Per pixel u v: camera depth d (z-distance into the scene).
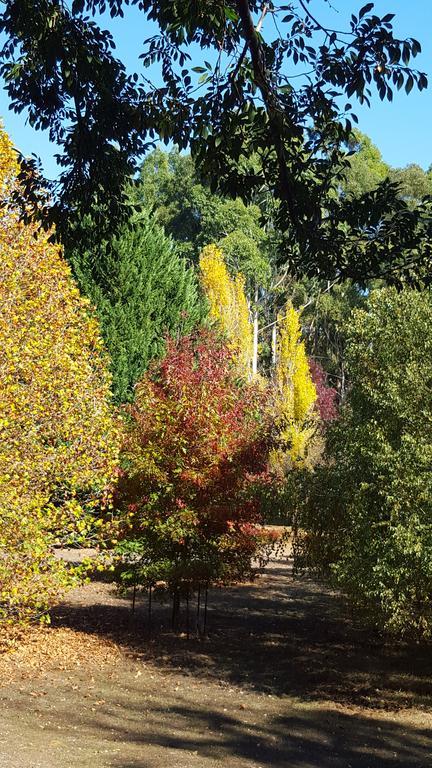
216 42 7.45
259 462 14.76
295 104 7.32
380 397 12.25
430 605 11.27
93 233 9.09
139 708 10.37
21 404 10.93
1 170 12.12
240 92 7.18
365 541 11.64
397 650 14.67
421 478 10.98
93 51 7.95
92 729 9.15
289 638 15.57
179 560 14.60
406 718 10.57
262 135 7.56
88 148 8.34
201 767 7.96
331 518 12.85
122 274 21.25
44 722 9.18
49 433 11.80
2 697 10.12
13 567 10.88
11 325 11.12
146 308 21.55
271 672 12.89
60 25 7.71
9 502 10.65
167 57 8.14
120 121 8.23
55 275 12.77
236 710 10.68
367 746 9.33
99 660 12.91
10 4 7.64
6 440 10.91
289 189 7.64
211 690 11.67
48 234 12.52
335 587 13.81
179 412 14.45
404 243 7.95
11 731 8.55
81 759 7.74
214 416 14.52
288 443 15.37
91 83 7.96
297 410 39.12
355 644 15.13
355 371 13.20
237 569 15.29
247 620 17.31
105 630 15.21
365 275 8.09
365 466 12.31
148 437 14.70
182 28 7.05
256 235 47.62
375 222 7.89
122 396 21.16
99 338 13.34
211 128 7.43
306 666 13.34
